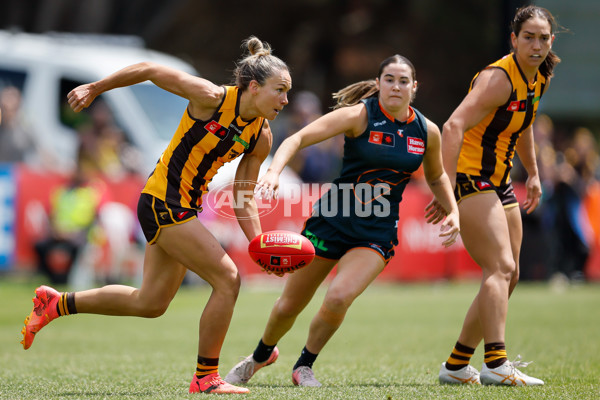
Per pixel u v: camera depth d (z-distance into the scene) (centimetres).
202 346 1792
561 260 5641
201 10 9469
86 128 5000
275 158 1802
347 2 9694
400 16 9725
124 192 4666
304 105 5716
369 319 3691
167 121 5272
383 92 1894
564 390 1820
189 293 4731
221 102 1745
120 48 5722
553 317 3747
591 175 5738
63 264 4538
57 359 2489
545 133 5750
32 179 4575
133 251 4666
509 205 2056
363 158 1917
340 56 9788
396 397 1706
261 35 9800
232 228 4769
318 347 1966
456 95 9575
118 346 2866
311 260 1817
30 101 5256
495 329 1944
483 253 1980
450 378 2009
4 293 4338
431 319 3700
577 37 7538
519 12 1992
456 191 2016
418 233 5356
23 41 5494
